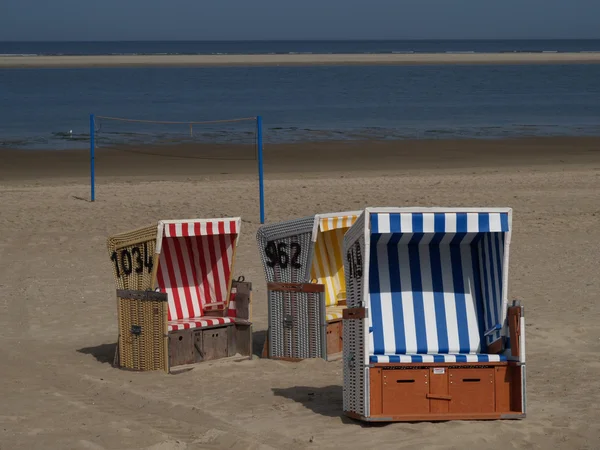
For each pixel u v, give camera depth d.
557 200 18.83
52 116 42.59
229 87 66.31
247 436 6.04
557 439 5.97
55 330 9.76
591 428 6.18
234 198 19.17
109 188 20.80
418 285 6.77
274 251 8.58
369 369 6.18
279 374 7.89
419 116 43.12
